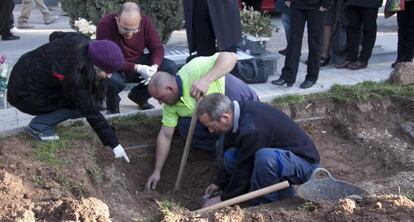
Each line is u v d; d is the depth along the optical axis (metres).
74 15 7.93
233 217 3.89
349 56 7.84
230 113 4.50
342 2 7.71
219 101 4.43
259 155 4.53
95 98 4.86
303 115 6.34
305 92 6.71
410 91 6.64
